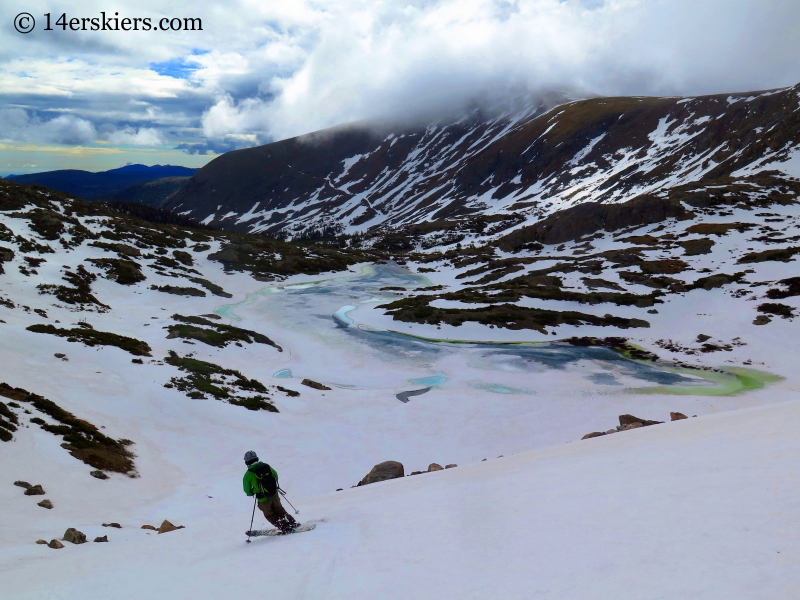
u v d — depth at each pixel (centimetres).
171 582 944
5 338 5491
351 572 796
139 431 4266
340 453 4275
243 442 4425
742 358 7300
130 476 3431
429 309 9844
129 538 2108
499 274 13138
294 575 837
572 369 7062
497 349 8125
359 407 5625
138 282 10838
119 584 1009
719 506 729
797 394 5872
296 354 7981
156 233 14875
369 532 1035
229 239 16375
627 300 9931
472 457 4269
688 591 497
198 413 4825
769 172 17412
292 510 1681
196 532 1645
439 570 721
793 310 8356
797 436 1086
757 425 1354
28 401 4038
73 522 2420
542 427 4991
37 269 9656
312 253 16375
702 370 6950
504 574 656
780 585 462
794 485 743
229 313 10212
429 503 1223
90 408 4400
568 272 12100
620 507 841
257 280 13300
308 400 5734
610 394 5994
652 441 1515
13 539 2034
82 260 10962
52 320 7050
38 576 1257
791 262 10344
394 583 706
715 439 1272
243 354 7506
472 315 9462
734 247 12131
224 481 3544
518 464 1714
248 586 823
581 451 1703
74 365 5269
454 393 6109
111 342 6162
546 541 754
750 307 8794
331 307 11050
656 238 13775
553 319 9269
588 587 561
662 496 849
